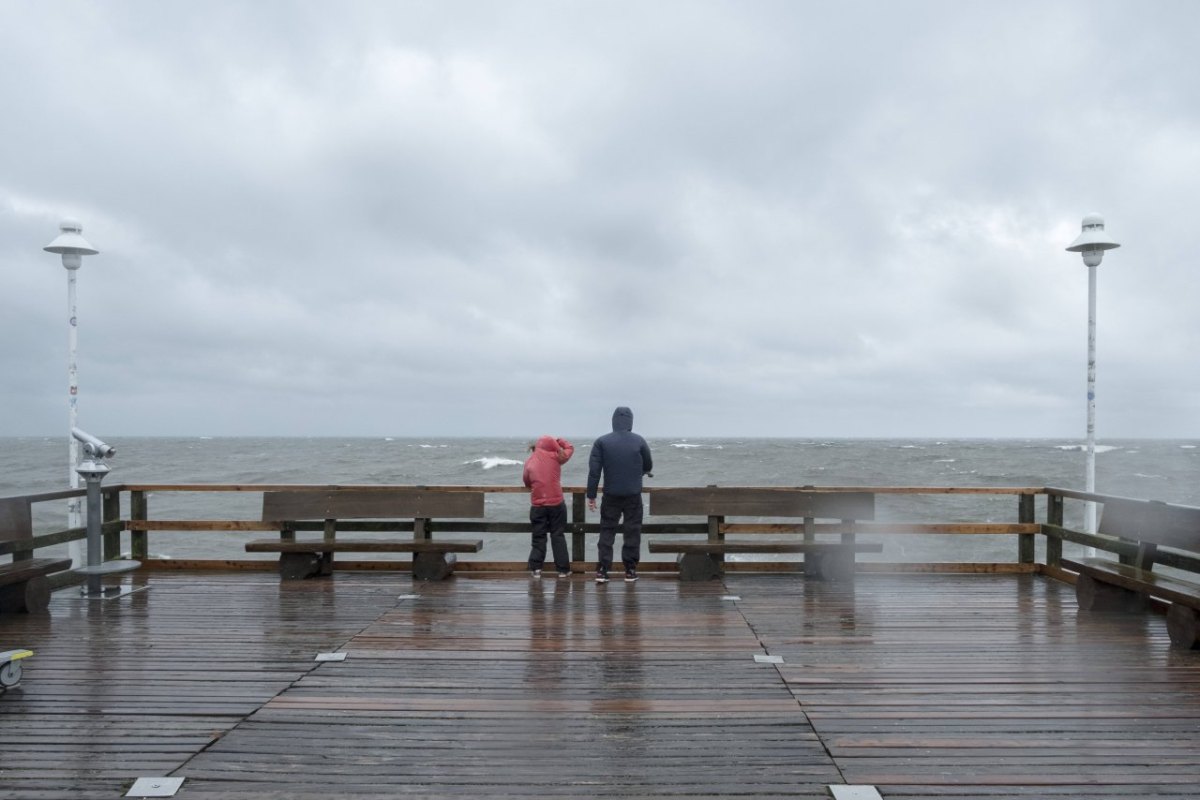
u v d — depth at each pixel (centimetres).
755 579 811
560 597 718
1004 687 457
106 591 735
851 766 346
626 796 318
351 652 532
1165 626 611
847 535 815
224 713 412
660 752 361
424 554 805
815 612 659
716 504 823
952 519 2106
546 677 476
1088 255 823
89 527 716
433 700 433
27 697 438
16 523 662
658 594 733
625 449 787
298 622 620
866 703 429
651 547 791
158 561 857
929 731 387
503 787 326
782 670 491
